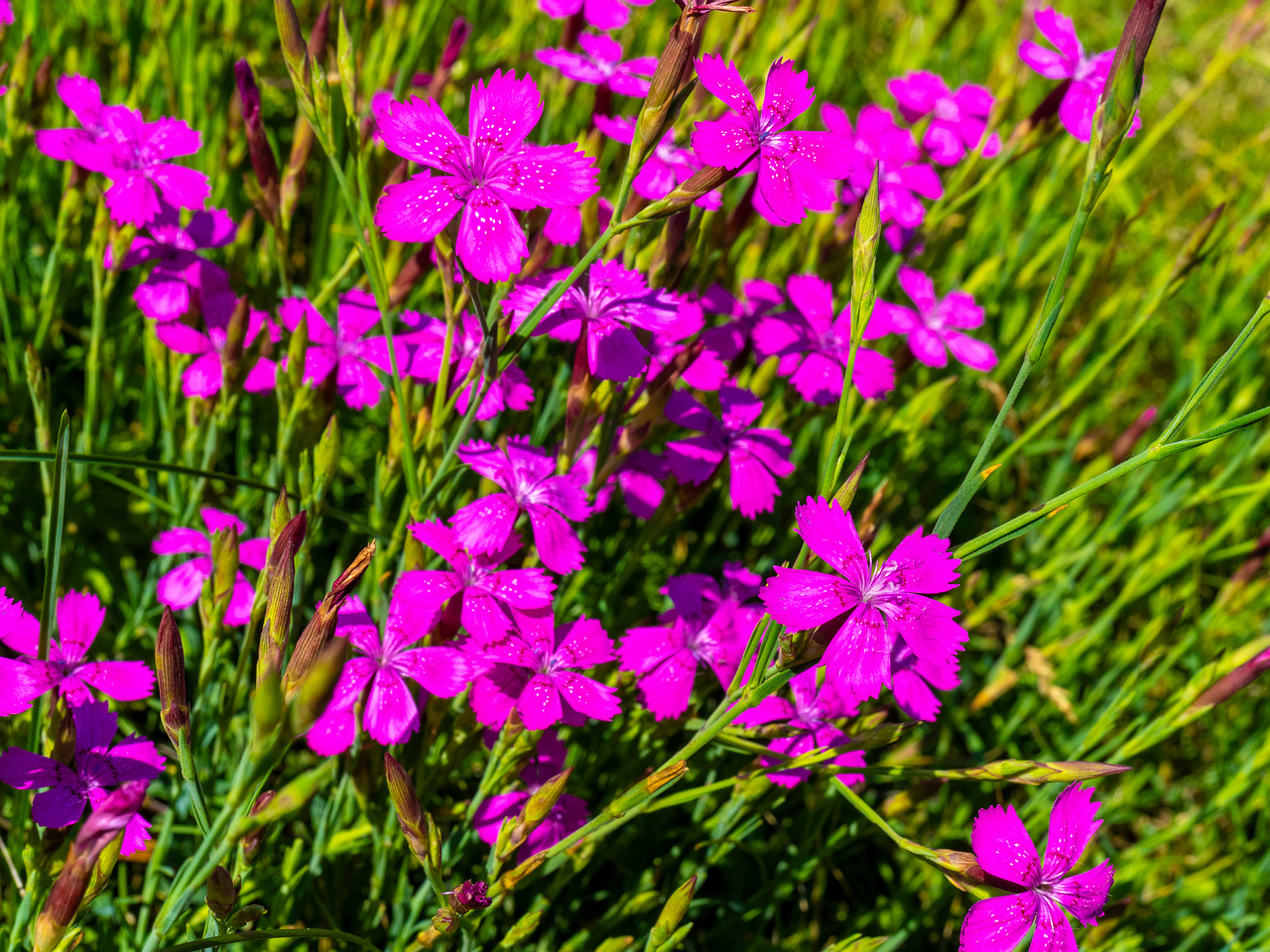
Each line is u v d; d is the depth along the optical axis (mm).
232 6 225
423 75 219
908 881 205
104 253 184
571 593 185
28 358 170
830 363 192
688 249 170
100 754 147
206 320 184
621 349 163
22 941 145
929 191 214
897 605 141
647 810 150
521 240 149
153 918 170
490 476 162
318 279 220
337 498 223
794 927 208
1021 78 231
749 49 230
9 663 146
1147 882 221
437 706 168
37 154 226
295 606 173
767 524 226
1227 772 220
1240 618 229
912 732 182
